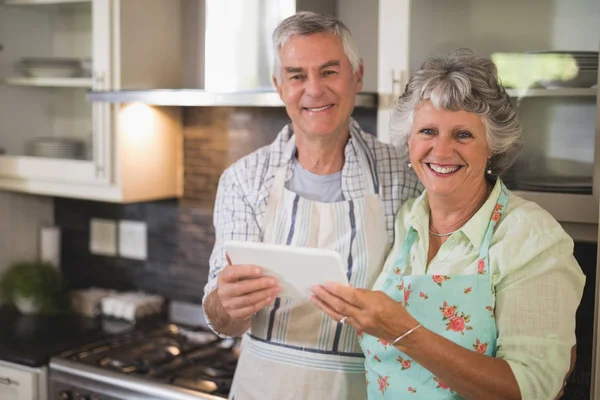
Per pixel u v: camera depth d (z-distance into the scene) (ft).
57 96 8.29
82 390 7.47
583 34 5.76
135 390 7.09
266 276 4.61
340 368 5.32
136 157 8.19
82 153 8.18
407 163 5.41
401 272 4.96
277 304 5.45
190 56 8.52
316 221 5.49
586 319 6.59
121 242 9.55
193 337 8.38
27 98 8.48
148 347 8.05
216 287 5.45
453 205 4.77
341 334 5.30
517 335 4.32
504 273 4.44
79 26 8.03
